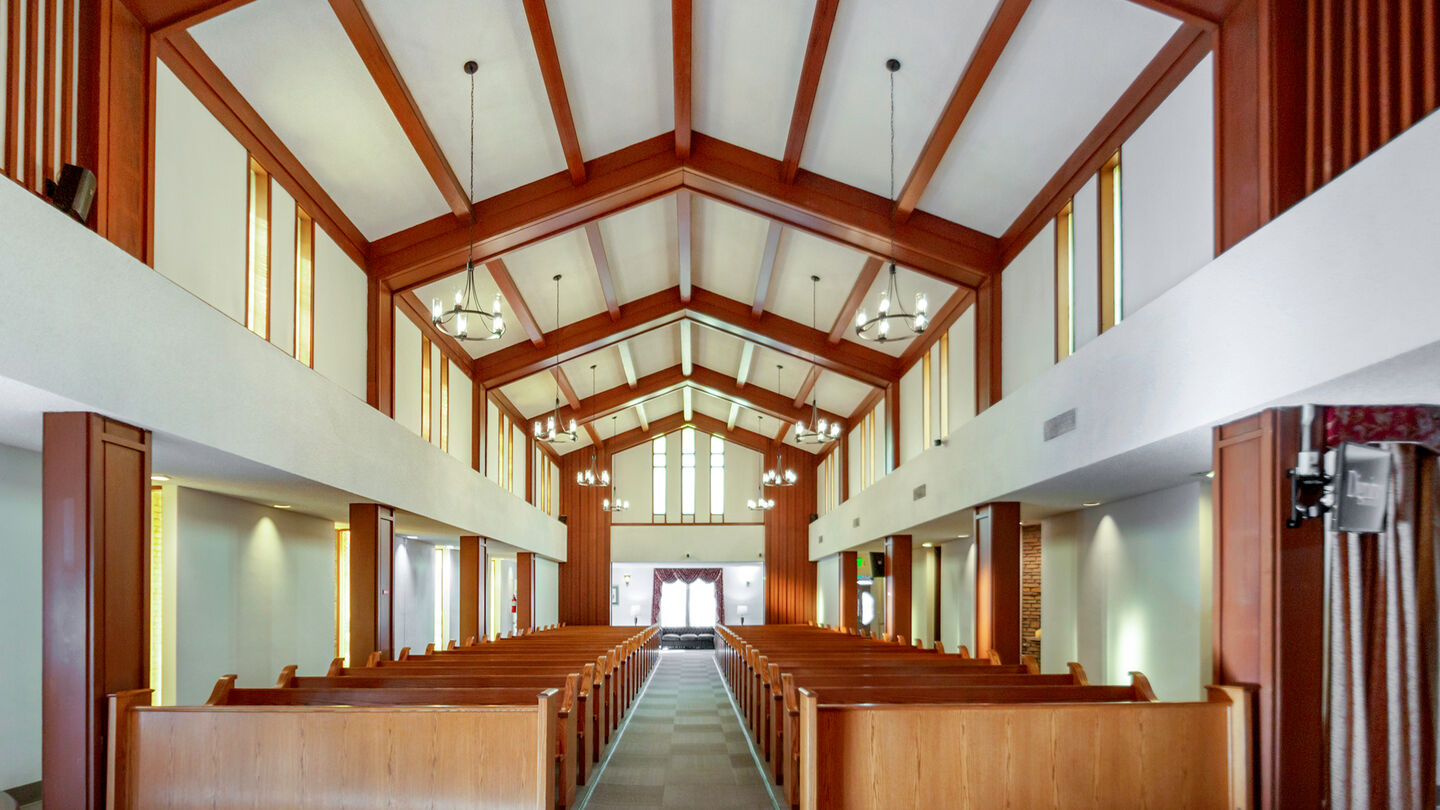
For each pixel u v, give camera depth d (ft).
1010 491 29.55
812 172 32.78
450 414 43.27
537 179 32.50
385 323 32.78
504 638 48.62
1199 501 25.55
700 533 80.18
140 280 17.08
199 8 18.85
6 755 19.77
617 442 79.71
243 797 15.92
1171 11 18.70
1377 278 13.00
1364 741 15.43
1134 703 16.28
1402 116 13.96
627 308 48.39
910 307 40.96
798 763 20.92
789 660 29.01
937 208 32.35
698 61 28.25
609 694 29.94
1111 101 23.58
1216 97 18.54
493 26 23.91
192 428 18.93
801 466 80.64
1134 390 20.90
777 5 24.41
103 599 16.47
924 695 19.27
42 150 16.16
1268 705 16.16
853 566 64.64
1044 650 38.58
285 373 23.65
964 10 22.30
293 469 24.02
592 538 79.51
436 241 32.42
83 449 16.10
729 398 64.44
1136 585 29.58
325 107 24.70
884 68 25.49
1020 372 30.89
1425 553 15.43
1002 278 32.89
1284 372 15.31
